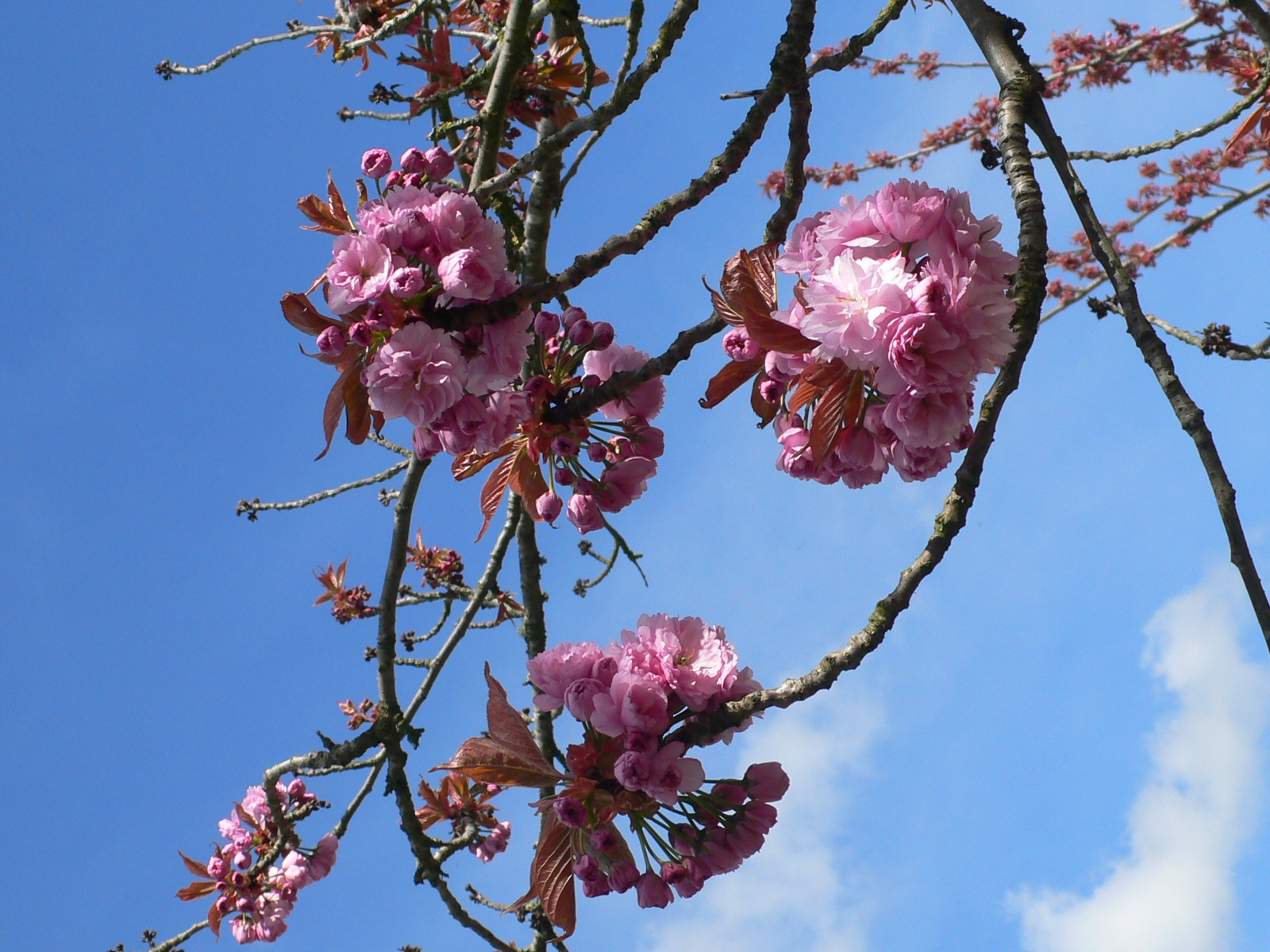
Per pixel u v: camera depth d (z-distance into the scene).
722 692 1.62
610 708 1.62
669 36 1.77
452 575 2.62
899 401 1.57
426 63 1.98
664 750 1.61
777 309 1.62
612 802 1.62
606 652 1.65
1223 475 1.61
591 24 2.07
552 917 1.63
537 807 1.63
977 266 1.57
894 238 1.58
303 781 2.24
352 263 1.66
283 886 2.10
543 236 1.91
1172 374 1.63
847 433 1.61
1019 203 1.65
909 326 1.56
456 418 1.69
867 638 1.58
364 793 2.14
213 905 2.10
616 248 1.70
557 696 1.64
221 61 2.31
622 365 1.78
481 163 1.82
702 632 1.64
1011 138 1.68
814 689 1.59
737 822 1.63
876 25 1.79
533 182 1.91
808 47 1.74
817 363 1.60
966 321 1.57
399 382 1.66
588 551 2.38
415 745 1.96
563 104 1.92
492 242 1.67
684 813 1.63
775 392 1.65
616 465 1.78
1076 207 1.67
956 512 1.58
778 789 1.63
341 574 2.65
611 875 1.62
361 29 2.02
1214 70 2.88
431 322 1.67
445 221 1.66
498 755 1.62
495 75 1.81
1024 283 1.62
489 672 1.63
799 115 1.77
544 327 1.77
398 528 1.94
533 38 1.91
